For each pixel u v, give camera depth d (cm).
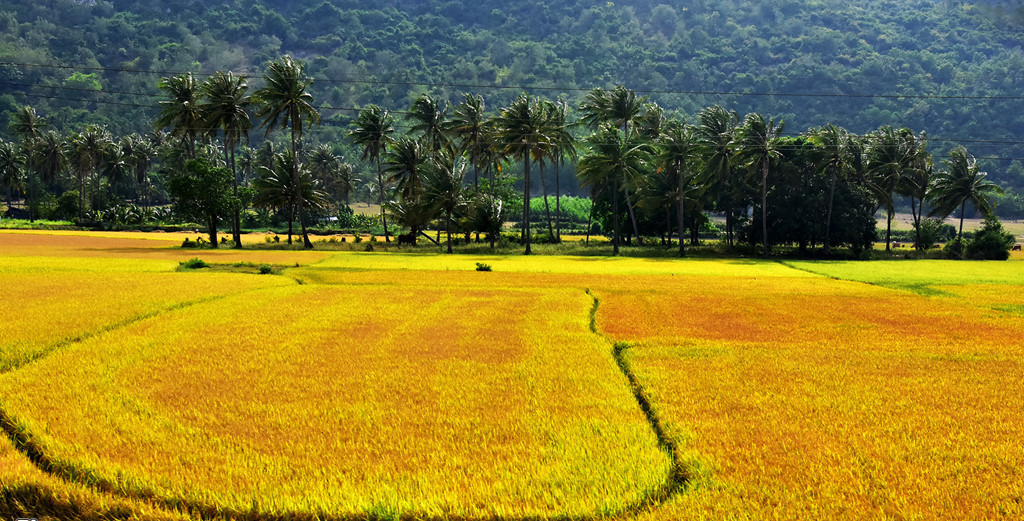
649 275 5156
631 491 1083
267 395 1619
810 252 8681
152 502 1060
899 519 986
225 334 2398
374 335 2427
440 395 1625
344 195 16912
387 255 7219
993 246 8169
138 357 2006
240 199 8000
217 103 7688
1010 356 2155
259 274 4738
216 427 1381
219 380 1758
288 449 1257
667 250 8719
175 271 4716
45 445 1266
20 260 5153
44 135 14312
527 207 8119
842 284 4556
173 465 1182
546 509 1034
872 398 1616
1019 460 1208
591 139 8550
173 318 2716
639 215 9975
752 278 4994
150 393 1627
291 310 2991
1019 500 1047
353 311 2984
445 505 1038
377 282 4434
